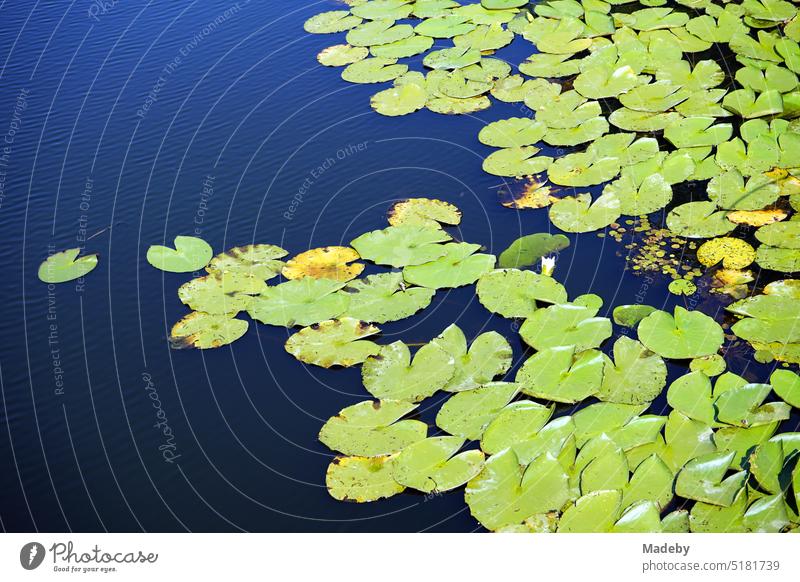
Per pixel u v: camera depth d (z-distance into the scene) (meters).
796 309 3.36
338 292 3.68
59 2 6.81
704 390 2.98
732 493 2.59
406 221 4.10
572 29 5.70
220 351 3.50
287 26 6.23
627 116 4.73
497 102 5.07
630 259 3.80
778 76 5.00
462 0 6.42
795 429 2.92
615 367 3.14
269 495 2.93
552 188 4.32
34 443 3.22
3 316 3.82
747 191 4.06
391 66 5.54
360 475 2.83
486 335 3.33
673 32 5.56
